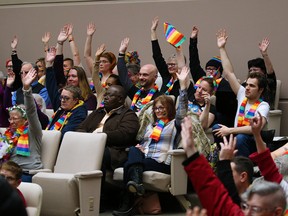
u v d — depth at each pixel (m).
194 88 8.44
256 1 9.73
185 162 3.83
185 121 3.86
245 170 4.64
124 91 7.87
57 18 11.14
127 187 7.06
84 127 8.00
